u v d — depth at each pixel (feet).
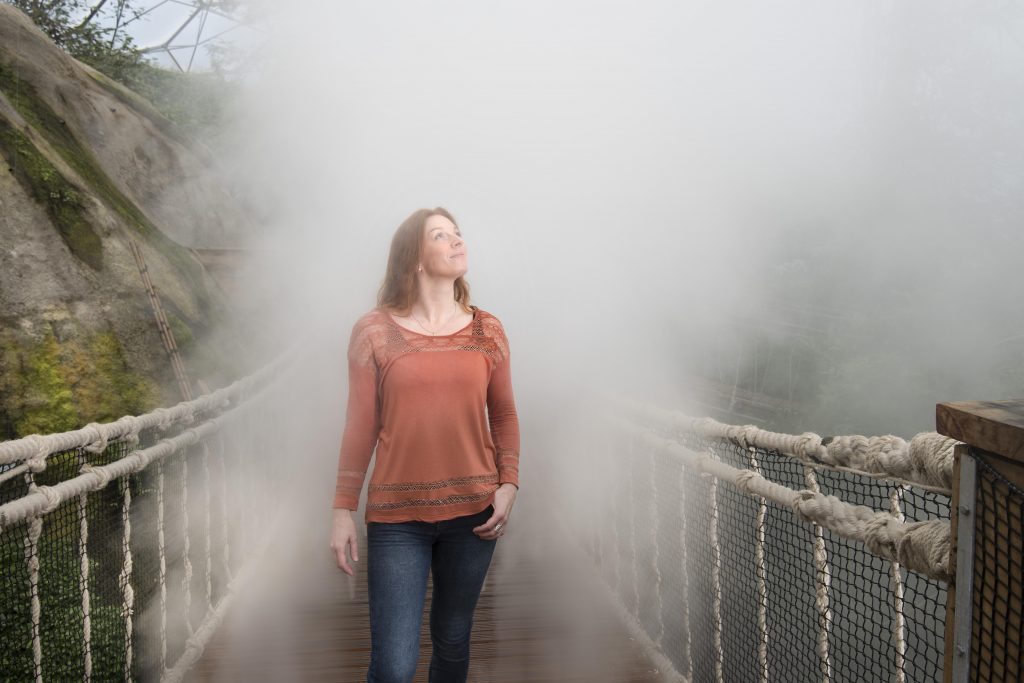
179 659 9.70
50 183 18.92
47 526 10.31
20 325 16.63
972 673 3.47
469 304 6.82
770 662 7.22
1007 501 3.16
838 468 5.18
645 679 9.34
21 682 8.20
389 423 6.24
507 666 9.71
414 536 6.23
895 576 4.75
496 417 6.75
